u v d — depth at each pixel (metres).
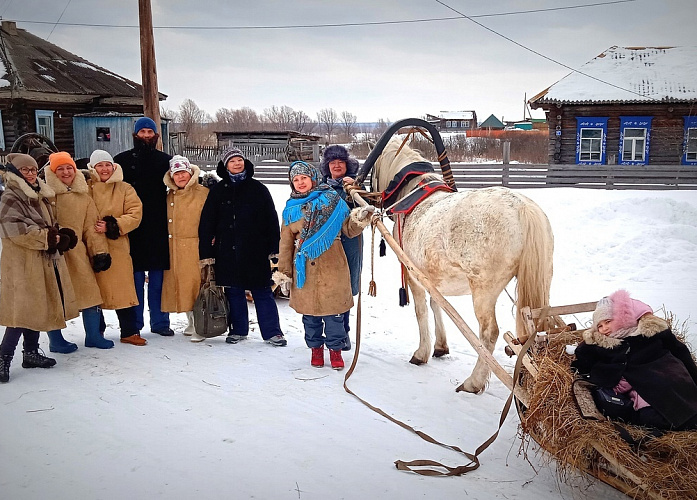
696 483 2.63
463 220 4.19
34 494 3.15
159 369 4.98
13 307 4.63
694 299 7.05
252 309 7.21
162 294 5.83
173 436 3.79
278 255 5.32
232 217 5.51
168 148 25.58
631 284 7.94
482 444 3.57
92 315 5.42
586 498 3.12
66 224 5.08
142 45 10.38
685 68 21.41
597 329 3.20
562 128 21.50
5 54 22.67
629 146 20.97
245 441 3.73
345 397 4.45
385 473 3.37
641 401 3.02
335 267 4.96
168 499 3.10
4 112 21.31
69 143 23.03
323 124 81.75
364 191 5.30
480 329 4.27
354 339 6.01
